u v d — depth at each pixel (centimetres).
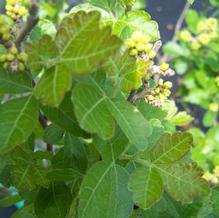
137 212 18
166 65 17
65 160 17
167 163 16
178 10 57
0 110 14
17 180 18
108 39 12
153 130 17
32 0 14
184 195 16
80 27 13
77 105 13
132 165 16
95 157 17
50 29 18
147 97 17
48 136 17
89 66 12
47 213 18
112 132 13
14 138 14
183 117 21
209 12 55
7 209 43
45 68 13
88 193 15
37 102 14
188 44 48
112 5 18
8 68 14
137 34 16
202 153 37
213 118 49
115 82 15
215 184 19
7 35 14
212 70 49
